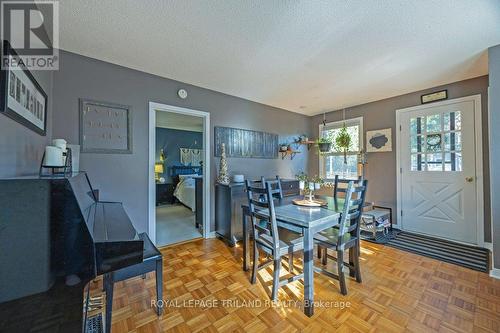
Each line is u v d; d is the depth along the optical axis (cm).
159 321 153
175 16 165
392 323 149
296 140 459
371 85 310
